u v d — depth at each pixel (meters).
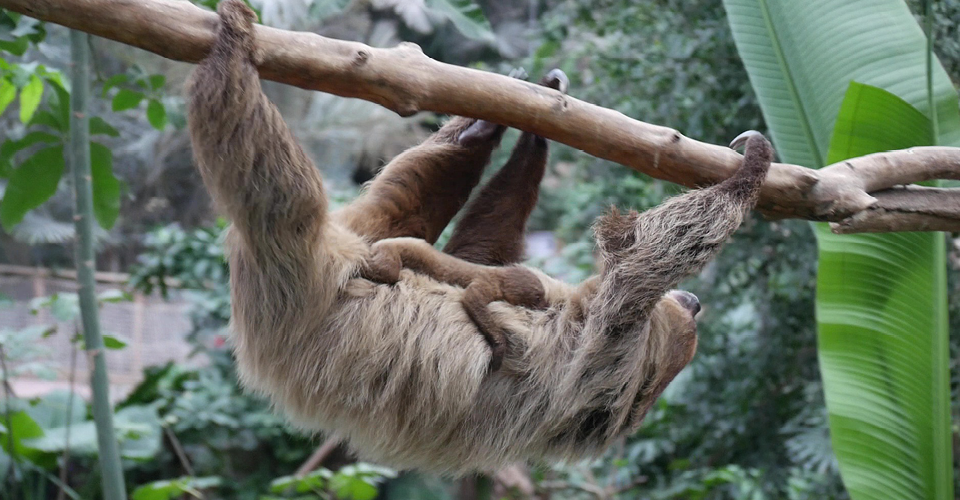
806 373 8.56
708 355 8.61
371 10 13.35
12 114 12.01
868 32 4.94
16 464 7.61
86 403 8.51
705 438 8.91
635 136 3.31
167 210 15.44
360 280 3.72
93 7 2.78
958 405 6.98
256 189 3.18
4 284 14.74
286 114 13.23
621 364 3.77
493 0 15.43
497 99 3.12
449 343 3.72
